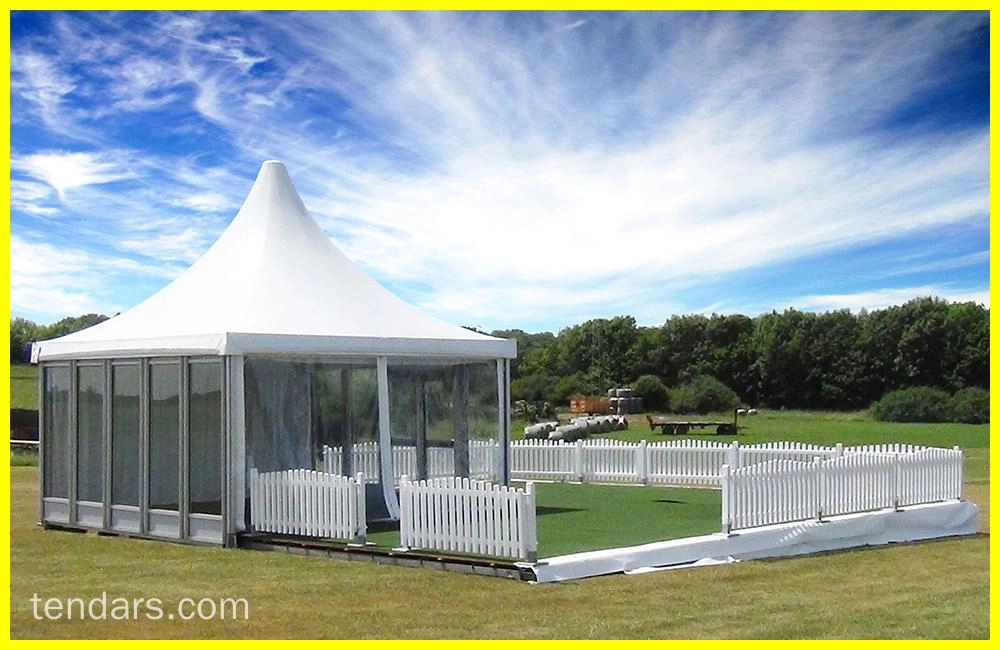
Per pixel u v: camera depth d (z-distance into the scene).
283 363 15.69
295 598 10.59
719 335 64.69
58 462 16.80
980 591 11.29
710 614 9.91
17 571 12.36
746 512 13.53
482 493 11.91
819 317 61.94
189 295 16.67
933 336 58.28
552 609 10.04
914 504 16.27
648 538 13.84
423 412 17.33
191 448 14.77
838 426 47.25
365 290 17.47
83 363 16.41
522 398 61.81
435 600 10.42
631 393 55.66
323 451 16.00
